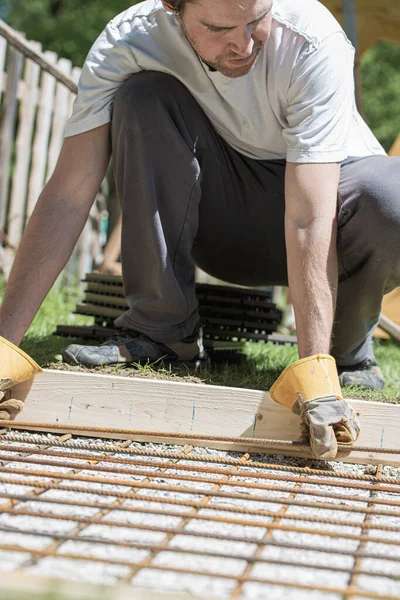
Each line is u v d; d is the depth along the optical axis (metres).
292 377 3.14
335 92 3.39
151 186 3.77
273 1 3.44
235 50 3.15
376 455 3.24
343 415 3.02
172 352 4.02
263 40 3.21
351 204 3.71
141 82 3.72
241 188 4.18
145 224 3.80
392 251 3.67
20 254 3.52
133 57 3.74
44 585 1.73
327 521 2.35
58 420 3.38
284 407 3.29
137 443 3.31
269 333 4.91
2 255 8.63
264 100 3.65
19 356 3.28
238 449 3.29
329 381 3.11
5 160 8.78
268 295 4.96
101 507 2.33
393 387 4.59
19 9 19.95
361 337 4.14
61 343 4.83
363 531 2.39
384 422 3.25
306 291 3.25
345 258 3.86
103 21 19.77
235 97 3.67
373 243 3.69
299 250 3.28
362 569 2.04
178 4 3.12
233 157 4.08
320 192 3.31
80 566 1.94
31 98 8.91
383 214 3.62
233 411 3.31
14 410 3.35
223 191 4.14
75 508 2.43
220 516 2.49
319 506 2.46
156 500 2.42
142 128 3.71
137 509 2.33
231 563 2.06
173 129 3.76
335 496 2.62
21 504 2.43
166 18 3.63
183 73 3.74
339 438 3.05
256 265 4.48
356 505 2.74
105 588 1.75
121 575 1.91
